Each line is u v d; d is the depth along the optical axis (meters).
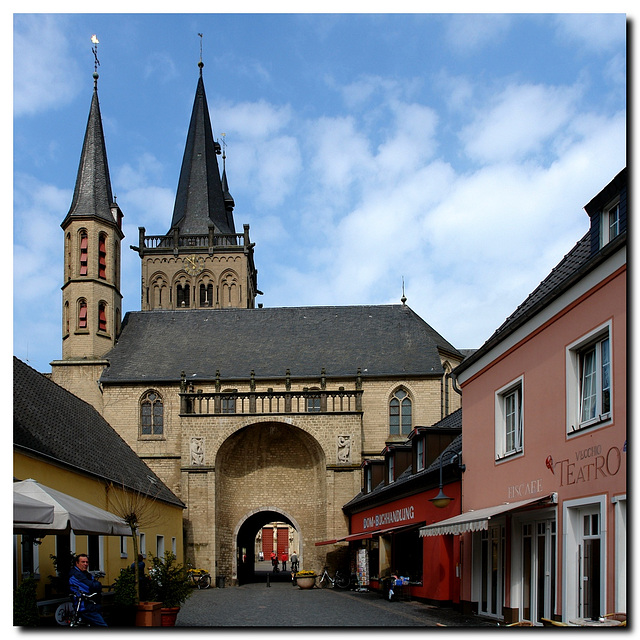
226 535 53.19
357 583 43.69
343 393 52.78
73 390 58.81
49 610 21.39
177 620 25.06
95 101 68.06
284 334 62.12
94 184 64.12
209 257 88.25
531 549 20.75
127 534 22.34
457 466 27.30
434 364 57.56
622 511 15.31
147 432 57.38
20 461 24.11
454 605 27.95
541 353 20.16
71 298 61.41
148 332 63.34
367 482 47.69
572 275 17.56
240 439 53.81
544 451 19.70
